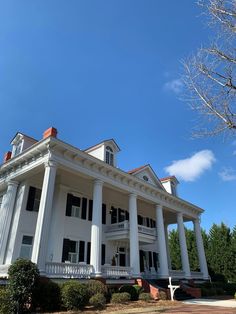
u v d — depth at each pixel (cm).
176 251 4400
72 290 1271
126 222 2331
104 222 2438
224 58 894
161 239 2384
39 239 1386
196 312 1238
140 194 2298
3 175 2044
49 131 1656
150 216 3125
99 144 2275
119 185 2100
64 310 1216
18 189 1928
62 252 1961
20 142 2073
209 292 2434
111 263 2328
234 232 3875
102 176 1955
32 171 1767
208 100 912
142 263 2734
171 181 3133
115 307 1377
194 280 2727
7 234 1769
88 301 1360
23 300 1111
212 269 3841
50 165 1584
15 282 1121
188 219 3216
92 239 1728
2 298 1066
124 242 2544
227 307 1480
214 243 3953
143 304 1552
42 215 1444
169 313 1196
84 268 1616
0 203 2081
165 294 1878
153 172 2691
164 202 2619
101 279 1630
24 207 1847
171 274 2456
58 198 2058
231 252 3769
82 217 2223
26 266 1179
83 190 2272
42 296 1188
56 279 1441
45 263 1396
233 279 3659
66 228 2056
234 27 845
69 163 1716
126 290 1705
